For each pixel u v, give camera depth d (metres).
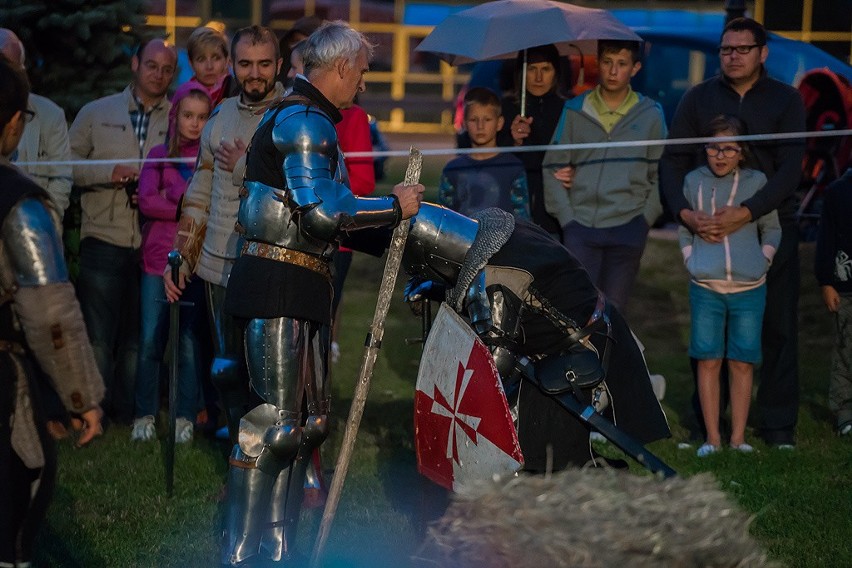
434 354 14.09
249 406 14.84
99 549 15.87
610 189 21.75
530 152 23.11
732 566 9.89
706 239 20.83
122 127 22.08
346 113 20.77
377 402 24.17
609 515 9.80
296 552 15.16
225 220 17.97
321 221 13.52
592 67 33.72
